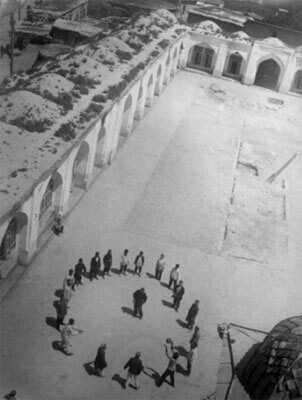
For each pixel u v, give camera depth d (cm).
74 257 2217
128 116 3272
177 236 2517
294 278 2397
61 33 4625
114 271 2183
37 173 1905
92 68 2938
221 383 1567
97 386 1673
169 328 1956
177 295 2000
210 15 5106
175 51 4500
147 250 2369
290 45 5019
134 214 2605
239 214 2808
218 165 3278
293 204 3012
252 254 2502
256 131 3928
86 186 2666
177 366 1800
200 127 3775
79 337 1830
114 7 5916
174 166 3145
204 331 1973
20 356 1717
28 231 1992
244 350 1788
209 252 2448
